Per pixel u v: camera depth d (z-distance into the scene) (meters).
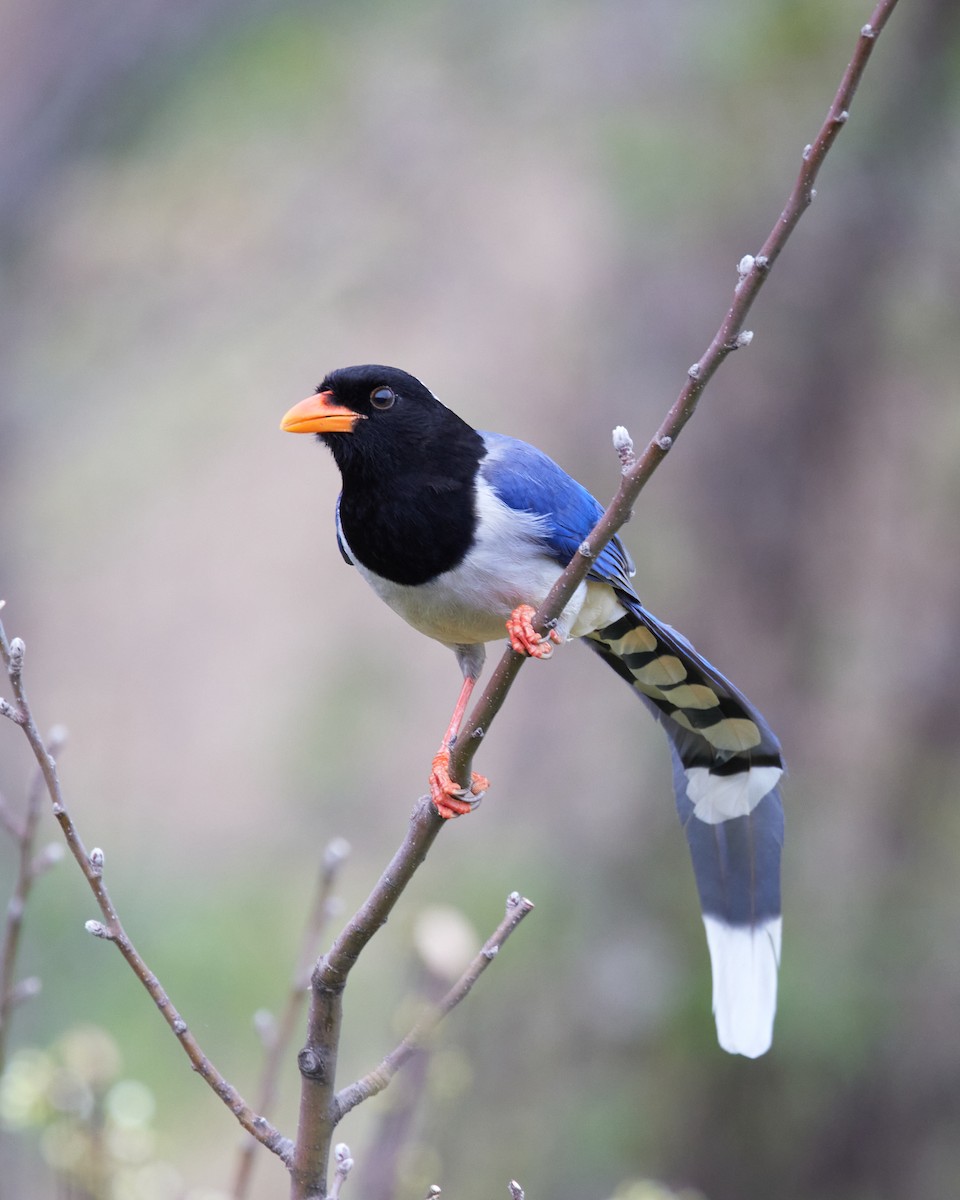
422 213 16.41
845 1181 12.93
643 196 13.59
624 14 14.73
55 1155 6.90
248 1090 11.96
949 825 13.66
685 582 13.92
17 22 15.61
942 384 14.02
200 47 15.55
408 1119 7.55
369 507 7.22
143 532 18.80
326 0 15.51
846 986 12.78
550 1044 13.02
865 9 13.39
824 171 13.67
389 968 12.84
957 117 13.55
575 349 15.19
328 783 14.20
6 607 15.77
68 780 17.06
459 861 13.62
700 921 13.29
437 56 15.81
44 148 15.51
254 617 18.56
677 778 7.66
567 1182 12.67
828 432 14.00
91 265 16.34
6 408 15.69
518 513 7.16
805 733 13.77
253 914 12.78
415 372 16.53
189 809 16.78
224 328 16.58
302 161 16.27
